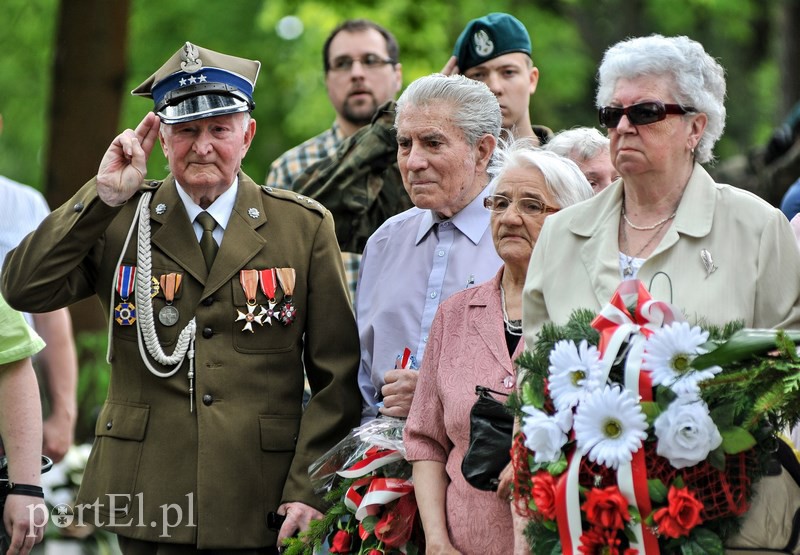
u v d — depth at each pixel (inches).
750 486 351.6
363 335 487.2
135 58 1327.5
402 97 477.4
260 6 1390.3
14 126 1364.4
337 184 551.8
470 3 1424.7
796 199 534.6
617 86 375.9
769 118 1726.1
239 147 485.4
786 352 341.7
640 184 378.6
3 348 486.0
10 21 1311.5
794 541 356.5
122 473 471.8
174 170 481.4
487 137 475.2
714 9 1669.5
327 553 467.2
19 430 488.7
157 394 476.4
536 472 364.5
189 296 479.2
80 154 979.9
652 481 348.2
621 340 354.9
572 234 391.5
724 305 362.9
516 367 403.2
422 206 471.2
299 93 1433.3
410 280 479.2
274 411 479.2
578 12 1720.0
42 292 475.2
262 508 471.2
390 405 449.7
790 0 1355.8
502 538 405.7
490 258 470.0
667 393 348.2
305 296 489.1
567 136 509.4
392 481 439.5
